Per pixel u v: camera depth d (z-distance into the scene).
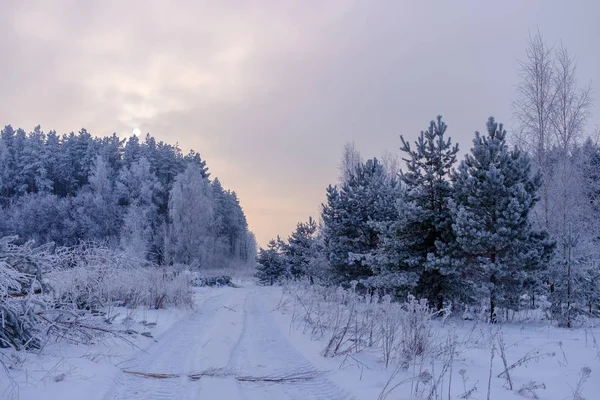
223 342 9.73
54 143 75.56
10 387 5.02
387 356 7.29
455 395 5.56
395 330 7.95
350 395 5.70
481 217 15.37
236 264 79.81
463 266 15.27
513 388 5.93
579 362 7.48
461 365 7.35
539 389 5.87
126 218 58.66
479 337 9.96
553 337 10.91
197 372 6.94
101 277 12.09
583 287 14.49
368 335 9.42
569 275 14.27
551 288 16.19
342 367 7.16
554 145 21.77
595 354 8.16
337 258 21.92
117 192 66.75
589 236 21.06
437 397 5.40
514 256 14.35
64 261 10.71
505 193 14.61
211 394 5.74
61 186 73.56
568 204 20.39
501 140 15.62
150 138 83.75
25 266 7.65
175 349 8.92
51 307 7.92
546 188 20.17
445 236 15.92
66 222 58.31
